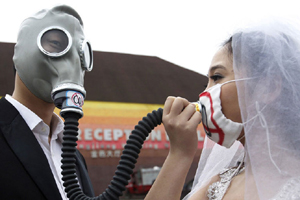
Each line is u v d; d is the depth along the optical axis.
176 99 1.21
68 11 1.47
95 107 6.35
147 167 6.21
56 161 1.53
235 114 1.18
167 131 1.19
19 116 1.42
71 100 1.25
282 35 1.21
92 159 5.95
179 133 1.17
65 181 1.17
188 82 7.54
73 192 1.16
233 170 1.33
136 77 7.19
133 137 1.16
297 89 1.14
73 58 1.34
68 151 1.20
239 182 1.24
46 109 1.52
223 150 1.54
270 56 1.16
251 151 1.11
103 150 6.07
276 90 1.14
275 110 1.13
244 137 1.23
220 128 1.17
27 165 1.31
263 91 1.14
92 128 6.16
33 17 1.43
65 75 1.31
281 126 1.12
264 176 1.08
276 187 1.06
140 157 6.24
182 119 1.17
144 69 7.39
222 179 1.30
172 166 1.16
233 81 1.19
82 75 1.37
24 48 1.39
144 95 6.89
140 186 6.04
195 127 1.17
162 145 6.47
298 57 1.17
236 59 1.19
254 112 1.14
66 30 1.38
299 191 1.01
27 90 1.45
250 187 1.13
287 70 1.16
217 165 1.54
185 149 1.17
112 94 6.66
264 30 1.20
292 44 1.21
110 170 5.98
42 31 1.36
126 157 1.14
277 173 1.08
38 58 1.35
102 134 6.17
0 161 1.28
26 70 1.38
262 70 1.15
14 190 1.25
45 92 1.39
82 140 6.00
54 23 1.39
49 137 1.59
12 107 1.43
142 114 6.62
